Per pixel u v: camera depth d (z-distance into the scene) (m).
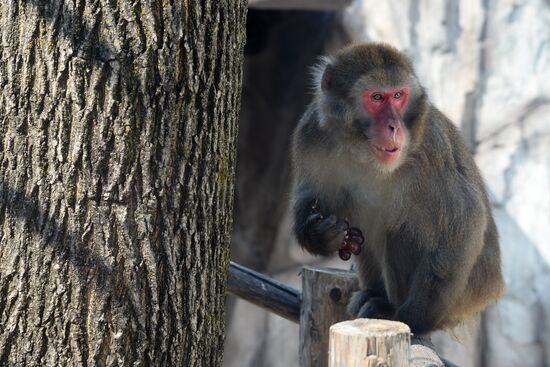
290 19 22.67
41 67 5.90
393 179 9.91
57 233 5.98
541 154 19.09
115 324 6.10
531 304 19.02
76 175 5.96
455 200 9.92
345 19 21.45
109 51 5.91
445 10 20.00
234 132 6.71
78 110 5.91
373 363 5.56
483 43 19.64
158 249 6.19
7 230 6.03
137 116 6.02
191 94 6.21
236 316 23.50
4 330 6.07
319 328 10.45
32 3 5.88
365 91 9.59
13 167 5.99
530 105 19.27
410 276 10.47
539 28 19.31
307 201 10.46
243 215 23.66
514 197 19.19
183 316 6.39
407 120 9.68
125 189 6.04
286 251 23.52
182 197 6.26
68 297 6.02
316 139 10.16
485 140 19.55
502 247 19.17
